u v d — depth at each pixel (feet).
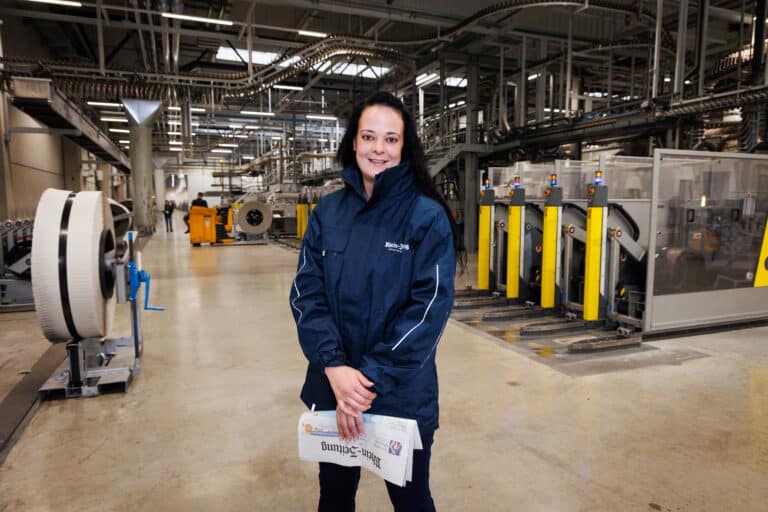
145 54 39.04
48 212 9.30
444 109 41.01
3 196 36.14
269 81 36.65
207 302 19.71
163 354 12.98
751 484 6.90
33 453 7.75
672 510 6.31
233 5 36.42
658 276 13.94
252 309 18.47
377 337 3.75
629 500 6.52
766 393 10.23
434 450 7.86
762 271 15.65
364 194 3.90
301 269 4.01
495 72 44.96
